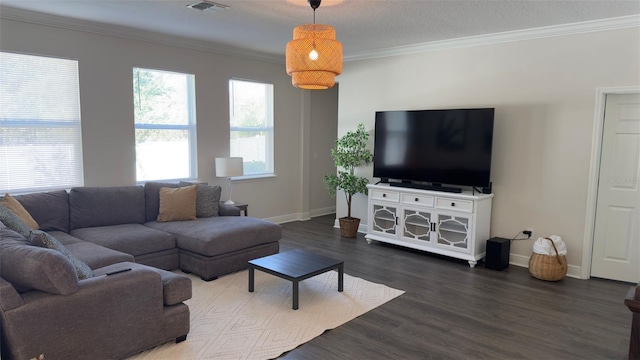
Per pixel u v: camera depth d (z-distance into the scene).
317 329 3.06
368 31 4.62
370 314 3.33
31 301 2.16
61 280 2.22
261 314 3.29
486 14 3.90
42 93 4.28
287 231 6.17
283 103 6.61
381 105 5.82
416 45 5.30
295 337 2.93
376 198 5.38
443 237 4.84
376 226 5.45
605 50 4.06
